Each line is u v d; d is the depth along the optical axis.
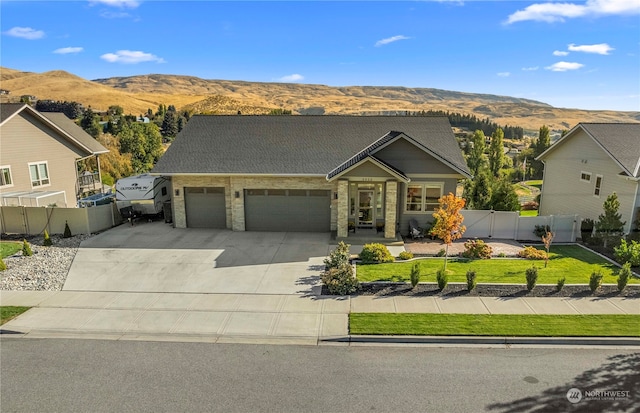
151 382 8.81
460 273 14.98
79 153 30.20
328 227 21.39
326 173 20.25
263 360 9.66
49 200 24.41
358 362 9.52
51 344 10.57
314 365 9.41
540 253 17.16
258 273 15.47
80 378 9.02
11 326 11.51
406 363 9.45
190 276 15.23
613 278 14.44
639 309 11.94
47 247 19.08
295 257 17.31
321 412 7.76
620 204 19.59
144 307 12.70
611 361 9.45
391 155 20.09
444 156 20.91
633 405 7.88
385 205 19.58
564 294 12.98
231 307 12.59
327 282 13.81
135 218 24.28
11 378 9.05
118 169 44.97
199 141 22.73
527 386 8.51
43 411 7.91
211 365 9.46
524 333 10.54
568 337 10.36
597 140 20.80
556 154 25.61
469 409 7.80
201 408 7.92
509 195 21.91
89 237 20.67
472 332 10.62
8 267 16.36
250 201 21.39
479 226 20.81
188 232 21.39
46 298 13.45
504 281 14.07
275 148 22.06
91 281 14.86
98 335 11.02
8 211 21.52
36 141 26.31
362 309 12.19
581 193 22.86
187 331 11.15
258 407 7.92
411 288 13.57
